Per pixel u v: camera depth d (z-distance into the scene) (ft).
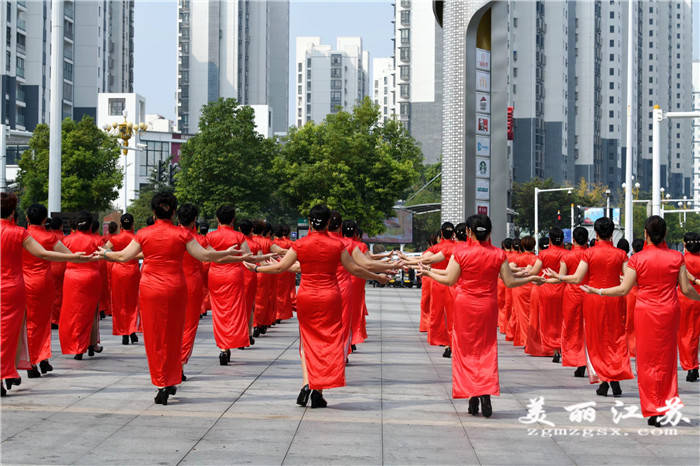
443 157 72.74
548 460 20.58
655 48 558.56
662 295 24.85
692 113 75.36
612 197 360.69
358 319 42.37
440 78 356.18
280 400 27.91
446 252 42.45
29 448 20.68
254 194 123.65
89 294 36.73
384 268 28.02
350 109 636.07
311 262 26.43
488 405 25.62
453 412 26.43
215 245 36.19
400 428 23.80
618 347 30.35
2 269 26.99
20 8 260.42
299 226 133.08
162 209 26.81
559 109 374.43
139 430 22.91
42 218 32.07
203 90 470.39
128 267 42.88
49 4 276.00
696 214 370.12
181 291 26.89
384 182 128.67
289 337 49.21
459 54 71.26
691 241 34.40
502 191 72.43
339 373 26.50
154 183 193.98
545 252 40.37
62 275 48.62
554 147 375.04
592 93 422.00
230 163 119.75
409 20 369.71
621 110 464.65
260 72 499.10
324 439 22.20
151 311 26.48
